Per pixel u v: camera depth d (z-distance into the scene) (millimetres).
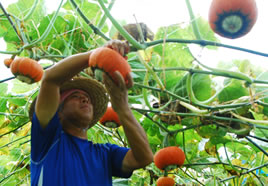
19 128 4867
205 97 3406
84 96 2293
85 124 2236
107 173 2160
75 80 2484
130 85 1910
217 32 2207
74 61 1961
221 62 3316
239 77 2596
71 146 2115
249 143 4488
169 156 3322
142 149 2166
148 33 2943
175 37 3039
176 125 4215
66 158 2008
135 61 3725
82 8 3889
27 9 3652
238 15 2053
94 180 2031
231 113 3316
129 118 2127
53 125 2039
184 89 3422
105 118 3473
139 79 3645
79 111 2201
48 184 1895
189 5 2379
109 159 2277
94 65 1834
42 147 2045
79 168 2014
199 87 3396
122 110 2094
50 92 1958
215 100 3305
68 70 1955
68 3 3826
